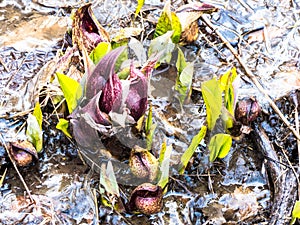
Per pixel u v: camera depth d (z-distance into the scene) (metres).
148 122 0.70
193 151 0.70
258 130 0.78
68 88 0.68
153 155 0.74
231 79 0.73
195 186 0.74
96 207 0.70
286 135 0.80
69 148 0.75
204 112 0.79
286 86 0.84
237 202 0.73
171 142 0.76
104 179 0.68
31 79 0.81
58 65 0.77
